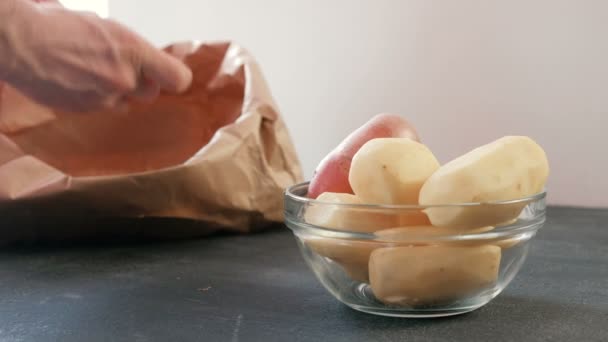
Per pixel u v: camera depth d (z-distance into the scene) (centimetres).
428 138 122
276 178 94
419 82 121
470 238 54
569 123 111
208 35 145
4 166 86
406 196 55
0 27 69
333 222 56
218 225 91
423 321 58
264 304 64
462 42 117
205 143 110
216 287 70
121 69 76
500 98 115
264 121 96
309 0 131
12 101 103
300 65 134
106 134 109
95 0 156
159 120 110
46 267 80
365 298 59
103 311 64
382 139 57
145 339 57
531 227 57
